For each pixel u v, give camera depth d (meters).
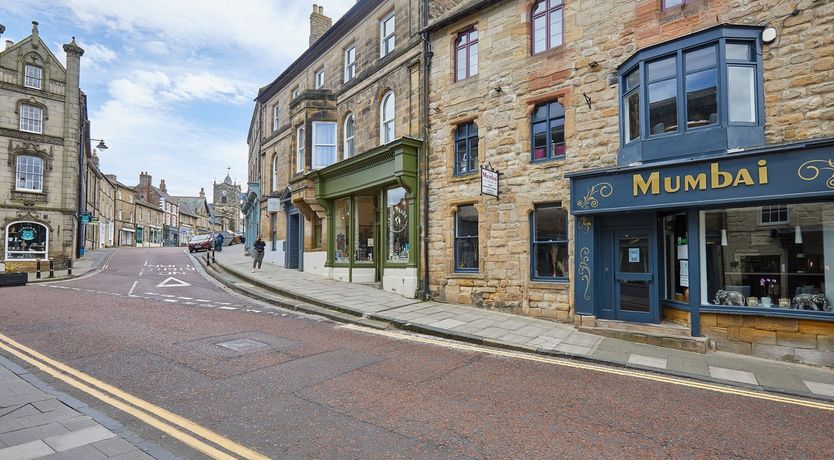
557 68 10.41
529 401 5.08
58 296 12.59
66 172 24.27
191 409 4.56
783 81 7.64
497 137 11.32
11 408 4.41
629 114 9.27
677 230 8.84
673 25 8.84
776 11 7.77
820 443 4.21
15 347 6.79
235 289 15.30
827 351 7.06
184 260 28.80
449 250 12.20
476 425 4.34
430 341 8.19
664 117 8.57
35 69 23.84
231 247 43.09
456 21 12.37
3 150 22.55
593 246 9.46
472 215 12.00
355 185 15.21
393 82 14.36
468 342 8.34
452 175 12.34
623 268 9.38
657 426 4.49
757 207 7.95
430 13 13.32
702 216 8.37
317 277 17.05
